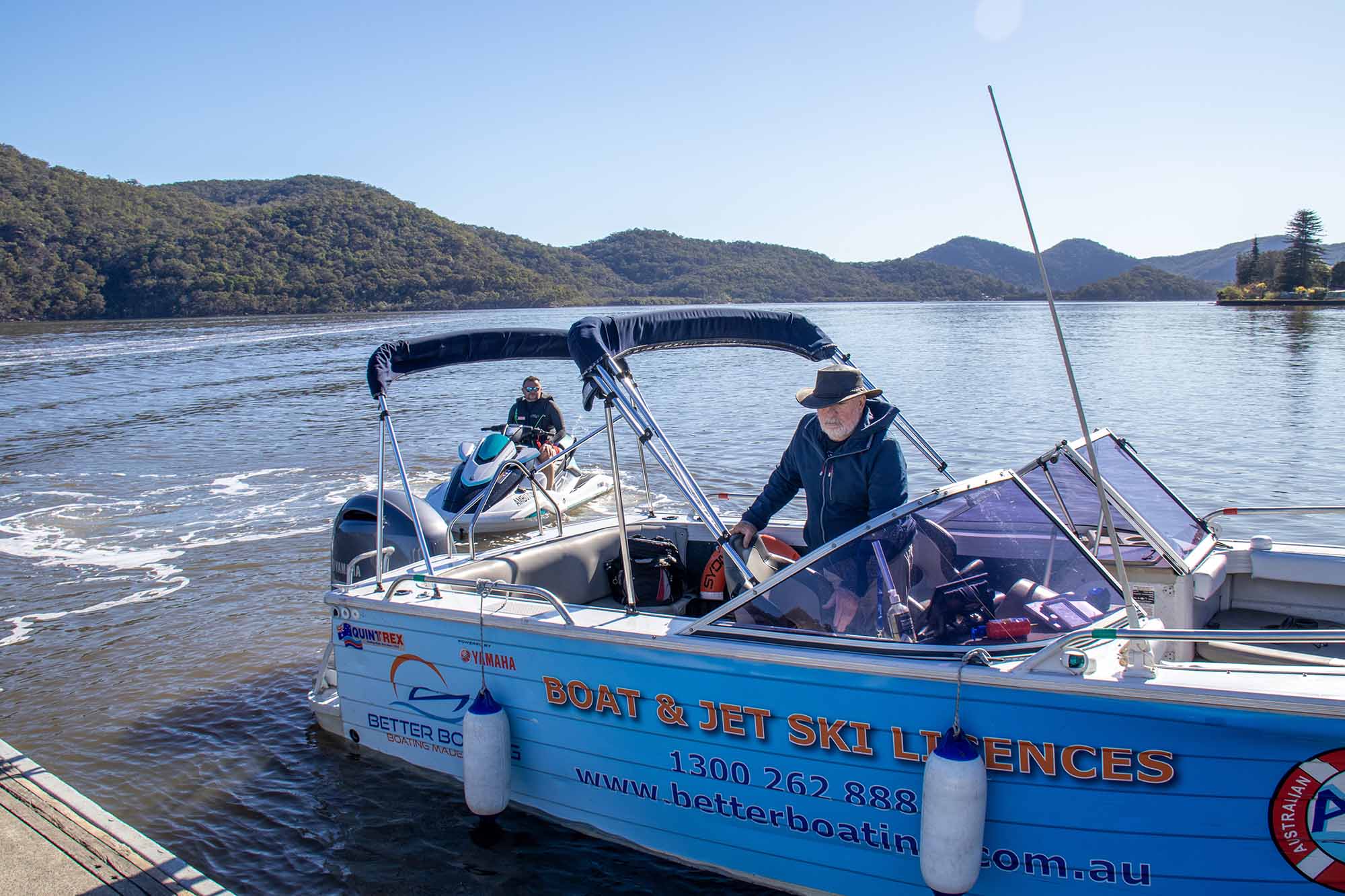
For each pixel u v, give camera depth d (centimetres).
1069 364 325
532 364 3556
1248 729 296
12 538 1013
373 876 426
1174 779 310
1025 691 323
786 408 1975
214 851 449
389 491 675
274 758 536
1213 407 1848
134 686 640
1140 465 514
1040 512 394
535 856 432
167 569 897
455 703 468
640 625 409
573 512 1076
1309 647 447
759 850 389
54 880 395
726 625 388
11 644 717
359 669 509
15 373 2964
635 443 1549
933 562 377
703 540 586
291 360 3509
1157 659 407
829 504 421
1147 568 452
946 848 323
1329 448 1376
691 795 399
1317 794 297
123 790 505
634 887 409
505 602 461
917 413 1844
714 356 3800
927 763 330
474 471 1035
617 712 410
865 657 348
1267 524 979
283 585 845
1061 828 328
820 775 365
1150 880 322
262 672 660
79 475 1353
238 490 1240
